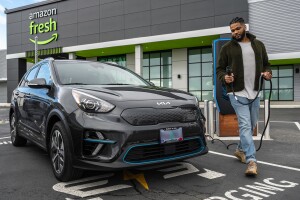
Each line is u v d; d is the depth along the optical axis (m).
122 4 21.89
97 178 3.70
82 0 23.83
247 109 3.99
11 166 4.42
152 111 3.34
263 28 18.27
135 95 3.55
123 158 3.12
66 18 24.78
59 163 3.65
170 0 20.00
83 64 4.75
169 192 3.24
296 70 21.20
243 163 4.50
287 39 17.91
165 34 20.19
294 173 3.97
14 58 28.39
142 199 3.04
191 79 22.72
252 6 18.36
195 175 3.85
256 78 3.97
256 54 3.94
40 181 3.67
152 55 24.27
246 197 3.09
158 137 3.29
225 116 6.93
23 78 5.99
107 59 26.50
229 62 4.05
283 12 17.89
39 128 4.33
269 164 4.45
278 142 6.29
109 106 3.27
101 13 22.86
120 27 22.00
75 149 3.31
